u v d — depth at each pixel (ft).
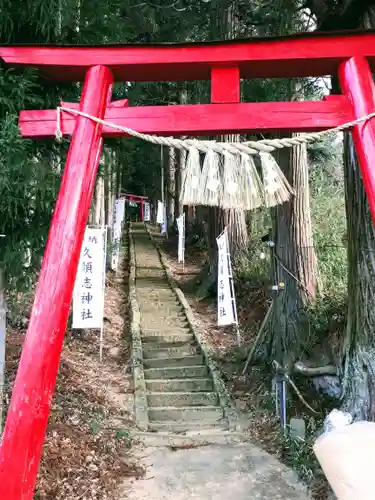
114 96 21.76
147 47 9.19
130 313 33.88
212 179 8.95
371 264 14.26
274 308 21.97
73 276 8.23
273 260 22.44
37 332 7.79
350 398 14.96
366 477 7.42
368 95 8.78
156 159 77.46
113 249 47.73
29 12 10.64
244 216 37.58
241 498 13.03
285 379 17.01
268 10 21.86
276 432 17.20
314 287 21.66
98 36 12.60
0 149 9.13
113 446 15.97
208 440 17.39
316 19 16.08
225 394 21.88
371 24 12.51
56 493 12.11
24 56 9.22
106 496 12.70
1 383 11.38
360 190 14.56
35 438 7.40
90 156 8.71
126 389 22.41
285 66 9.46
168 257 56.13
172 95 47.26
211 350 27.12
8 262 10.59
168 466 15.06
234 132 9.36
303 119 9.05
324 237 27.55
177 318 33.06
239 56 9.15
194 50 9.20
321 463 8.00
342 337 18.10
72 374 21.80
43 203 10.27
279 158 22.77
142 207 101.96
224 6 24.58
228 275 27.09
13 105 9.73
